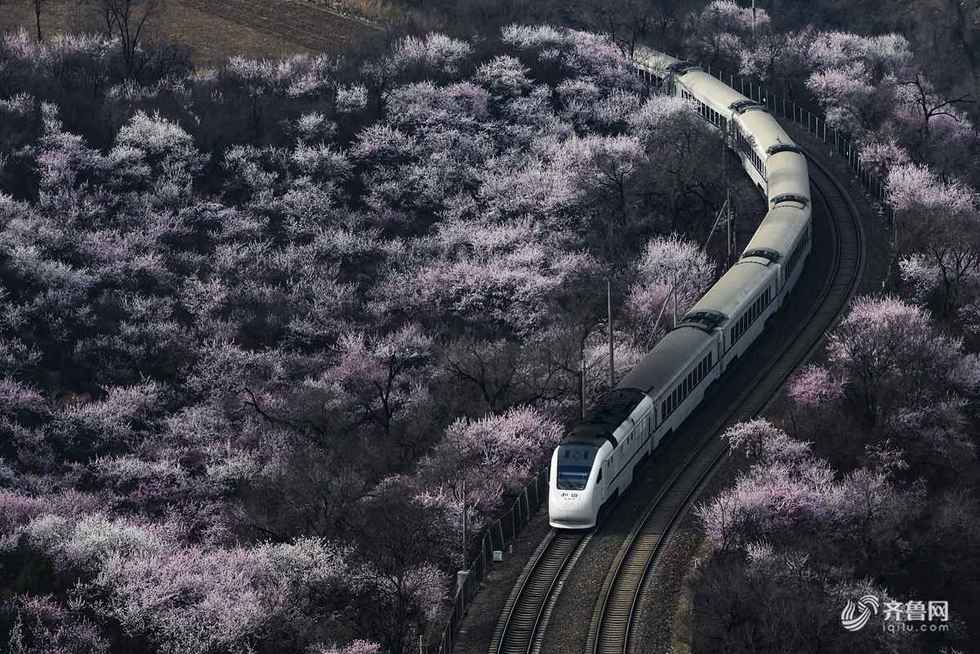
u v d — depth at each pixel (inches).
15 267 6491.1
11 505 4931.1
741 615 3649.1
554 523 4126.5
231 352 6146.7
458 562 4271.7
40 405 5767.7
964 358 5142.7
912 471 4650.6
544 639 3683.6
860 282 6048.2
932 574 4133.9
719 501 4133.9
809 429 4699.8
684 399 4800.7
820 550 3934.5
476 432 4928.6
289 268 6875.0
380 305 6574.8
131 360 6176.2
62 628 4060.0
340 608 4156.0
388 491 4584.2
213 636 3991.1
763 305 5487.2
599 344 5723.4
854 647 3604.8
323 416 5531.5
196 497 5260.8
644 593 3868.1
